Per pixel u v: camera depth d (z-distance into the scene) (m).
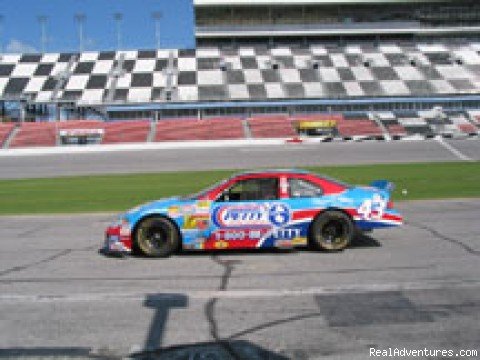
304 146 47.66
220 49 80.81
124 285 6.55
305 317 5.13
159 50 80.25
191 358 4.23
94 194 20.28
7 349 4.53
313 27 82.56
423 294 5.79
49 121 65.94
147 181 25.53
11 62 76.31
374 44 83.62
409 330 4.71
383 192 8.48
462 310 5.21
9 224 12.98
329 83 69.00
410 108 66.94
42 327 5.06
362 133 60.47
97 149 53.41
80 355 4.37
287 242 8.19
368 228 8.30
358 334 4.65
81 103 65.00
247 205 8.16
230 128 61.81
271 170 8.56
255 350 4.35
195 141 55.31
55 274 7.26
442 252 7.97
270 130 61.12
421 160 33.72
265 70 72.56
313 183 8.37
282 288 6.19
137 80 70.38
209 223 8.15
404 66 73.44
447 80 69.75
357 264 7.34
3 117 68.06
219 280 6.66
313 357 4.18
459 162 30.81
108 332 4.88
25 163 42.69
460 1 82.69
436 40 85.69
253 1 79.88
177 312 5.40
